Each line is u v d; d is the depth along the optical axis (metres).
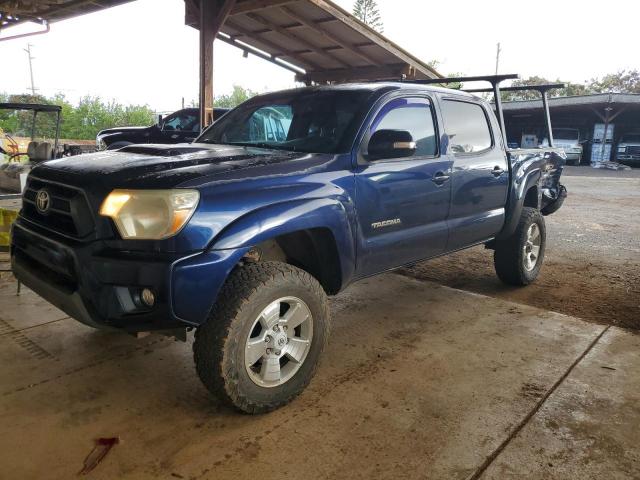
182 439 2.58
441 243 4.04
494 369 3.38
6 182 7.79
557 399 3.00
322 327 3.00
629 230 8.30
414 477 2.32
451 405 2.93
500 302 4.72
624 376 3.29
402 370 3.35
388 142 3.21
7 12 11.98
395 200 3.50
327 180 3.05
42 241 2.77
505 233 4.80
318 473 2.34
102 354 3.47
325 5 9.13
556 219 9.31
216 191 2.56
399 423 2.74
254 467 2.38
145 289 2.41
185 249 2.43
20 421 2.69
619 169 23.41
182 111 12.16
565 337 3.91
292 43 11.07
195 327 2.61
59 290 2.64
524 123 28.97
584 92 54.22
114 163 2.81
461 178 4.07
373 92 3.59
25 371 3.21
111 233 2.48
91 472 2.32
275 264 2.81
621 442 2.60
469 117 4.34
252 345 2.71
